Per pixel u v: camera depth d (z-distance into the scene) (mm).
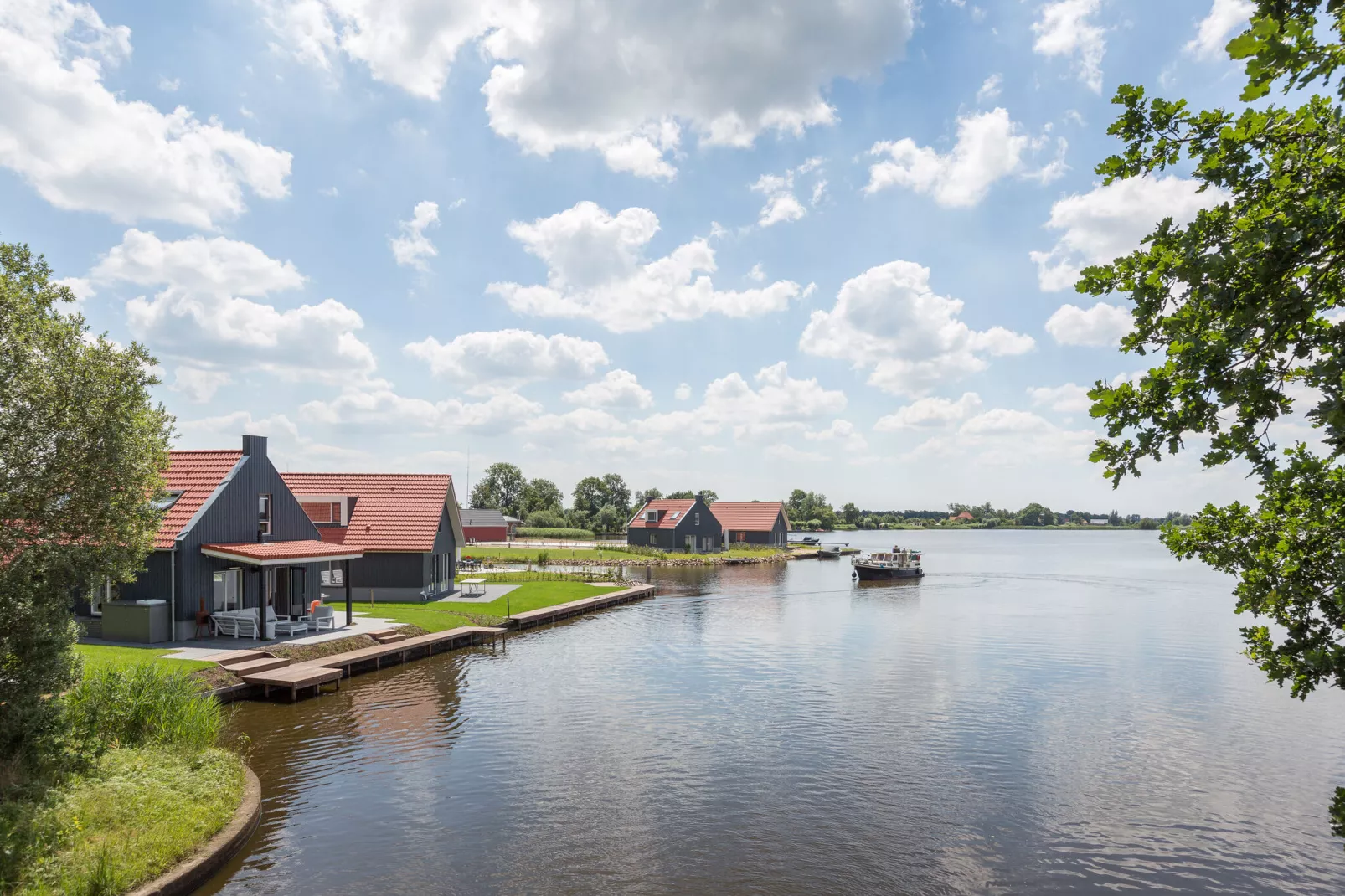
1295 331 4176
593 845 11531
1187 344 4297
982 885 10602
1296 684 5211
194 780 11766
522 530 110812
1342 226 3912
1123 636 30672
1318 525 5293
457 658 25672
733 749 16078
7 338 10578
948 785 14203
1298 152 4344
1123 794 13875
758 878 10648
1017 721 18422
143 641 22500
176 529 23641
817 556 86500
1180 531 5984
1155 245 4750
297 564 26922
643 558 72312
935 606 40938
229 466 26281
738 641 29516
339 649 23703
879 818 12719
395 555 35781
